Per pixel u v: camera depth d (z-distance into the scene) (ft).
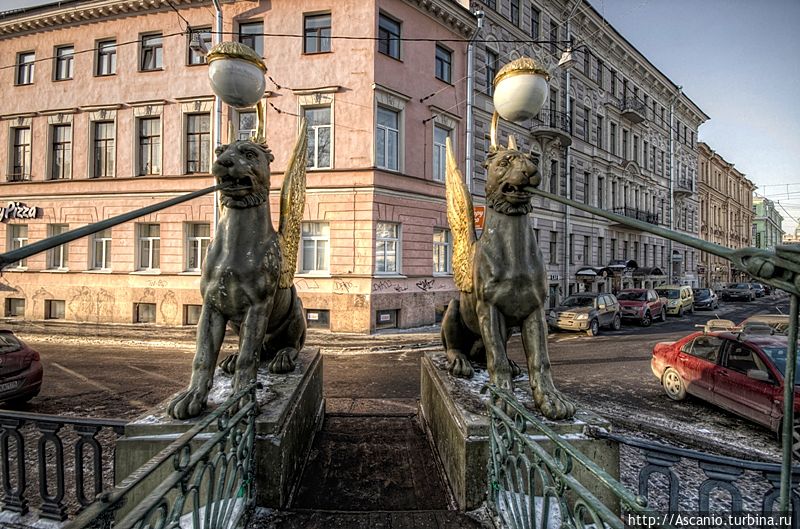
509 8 56.44
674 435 15.99
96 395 21.03
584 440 8.30
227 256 9.35
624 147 83.46
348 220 41.93
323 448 12.34
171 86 46.47
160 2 45.80
